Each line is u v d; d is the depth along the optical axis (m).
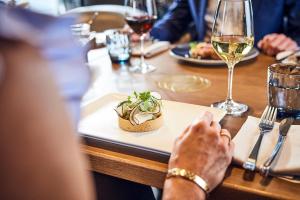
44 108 0.21
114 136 0.52
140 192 0.76
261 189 0.41
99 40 1.06
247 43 0.62
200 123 0.47
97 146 0.53
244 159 0.45
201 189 0.42
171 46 1.12
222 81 0.78
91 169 0.52
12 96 0.20
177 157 0.45
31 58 0.21
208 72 0.85
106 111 0.61
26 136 0.21
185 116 0.58
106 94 0.68
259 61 0.92
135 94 0.57
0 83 0.20
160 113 0.55
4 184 0.21
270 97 0.59
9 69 0.20
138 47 1.06
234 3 0.61
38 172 0.21
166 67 0.91
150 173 0.48
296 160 0.44
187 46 1.05
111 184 0.69
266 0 1.38
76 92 0.24
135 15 0.94
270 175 0.43
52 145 0.21
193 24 1.57
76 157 0.23
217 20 0.64
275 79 0.58
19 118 0.20
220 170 0.44
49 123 0.21
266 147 0.48
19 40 0.21
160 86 0.76
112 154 0.51
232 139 0.50
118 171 0.50
